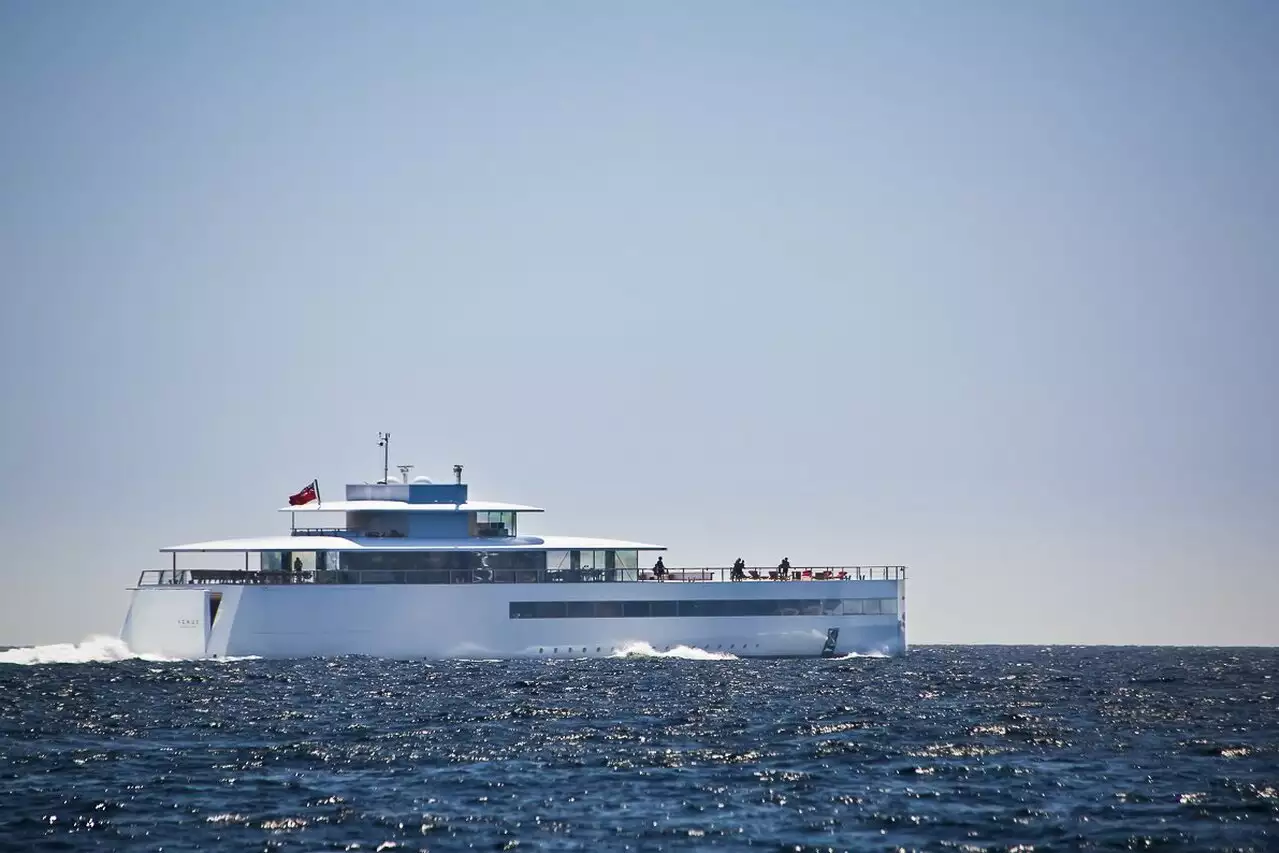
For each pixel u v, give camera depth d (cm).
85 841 17688
